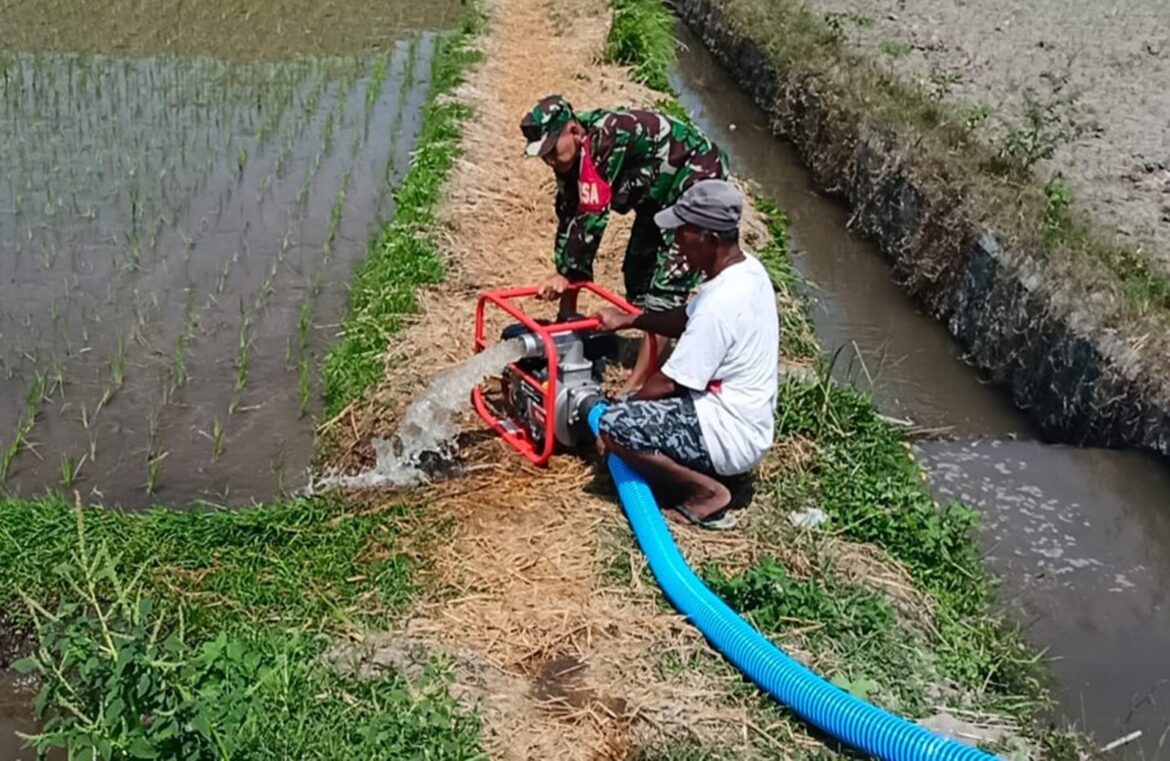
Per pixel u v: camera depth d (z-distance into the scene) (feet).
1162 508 18.17
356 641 13.74
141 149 30.35
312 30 44.06
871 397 20.71
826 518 16.39
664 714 12.75
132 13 44.47
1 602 14.44
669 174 17.43
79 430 18.78
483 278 23.50
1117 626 15.58
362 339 20.68
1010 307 22.82
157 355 20.97
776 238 27.73
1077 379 20.68
